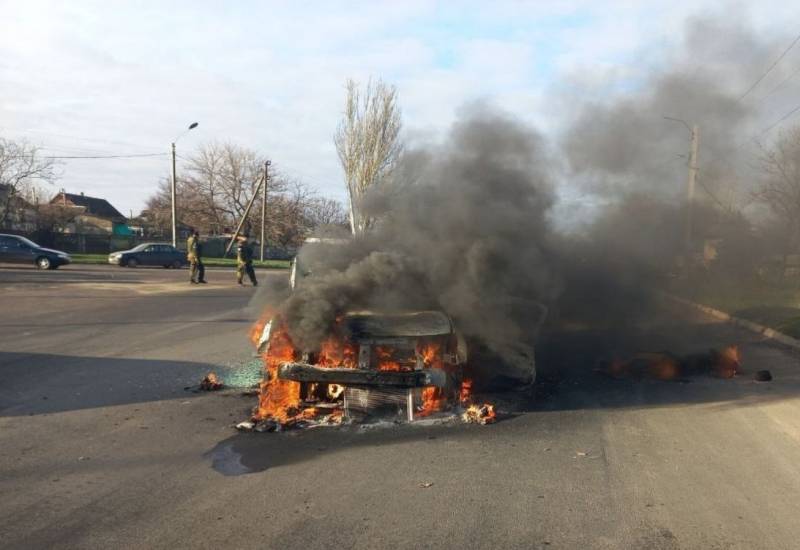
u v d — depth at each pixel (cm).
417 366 655
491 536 386
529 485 473
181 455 534
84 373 845
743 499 451
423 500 442
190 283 2417
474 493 455
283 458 530
